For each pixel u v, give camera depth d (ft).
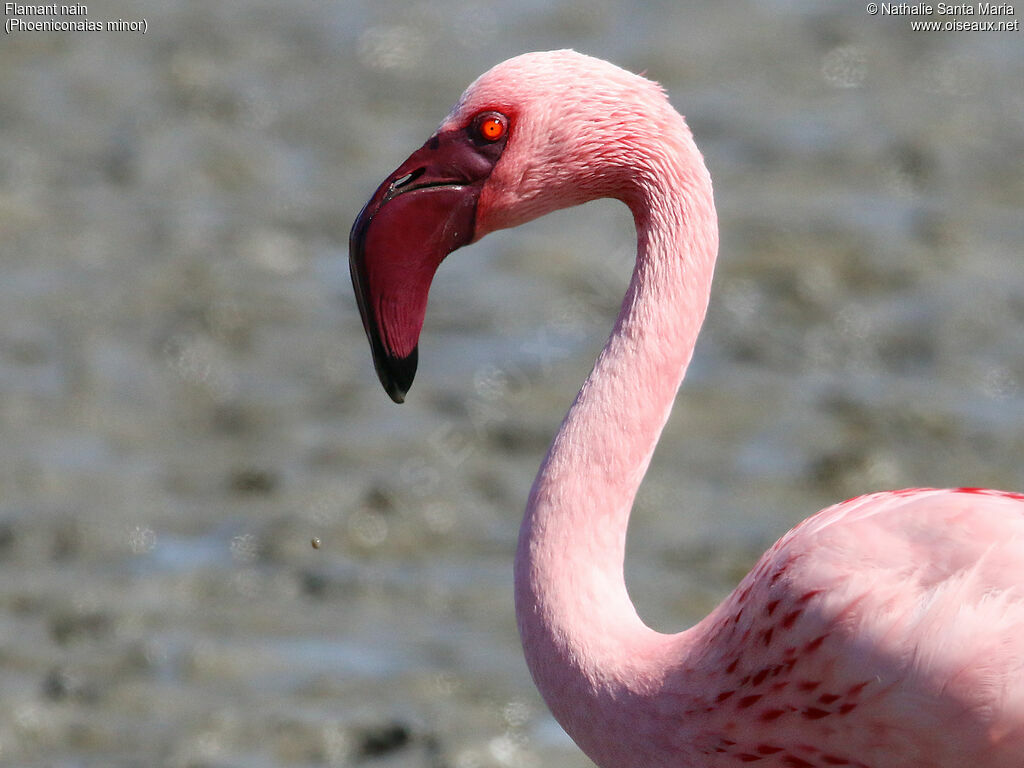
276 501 35.01
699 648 16.98
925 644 15.66
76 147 58.85
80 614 30.35
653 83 17.95
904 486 36.24
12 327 44.04
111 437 38.14
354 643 29.58
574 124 17.71
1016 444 38.29
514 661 29.09
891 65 69.82
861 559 16.20
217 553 32.83
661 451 37.91
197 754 26.09
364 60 70.38
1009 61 70.49
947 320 45.42
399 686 28.14
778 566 16.72
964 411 40.06
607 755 17.37
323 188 55.93
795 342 44.24
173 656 28.94
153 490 35.50
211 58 69.92
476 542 33.55
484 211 17.94
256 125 61.98
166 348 43.11
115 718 27.12
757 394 41.06
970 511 16.01
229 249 50.31
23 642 29.40
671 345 17.71
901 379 42.04
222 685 28.17
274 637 29.71
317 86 66.90
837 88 67.00
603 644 17.13
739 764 17.01
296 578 31.89
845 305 46.44
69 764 25.91
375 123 62.80
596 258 50.01
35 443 37.58
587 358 43.09
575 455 17.49
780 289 47.52
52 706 27.37
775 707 16.63
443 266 49.37
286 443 37.96
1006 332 44.78
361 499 35.12
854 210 53.88
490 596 31.32
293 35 74.02
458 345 43.68
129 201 54.24
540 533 17.40
